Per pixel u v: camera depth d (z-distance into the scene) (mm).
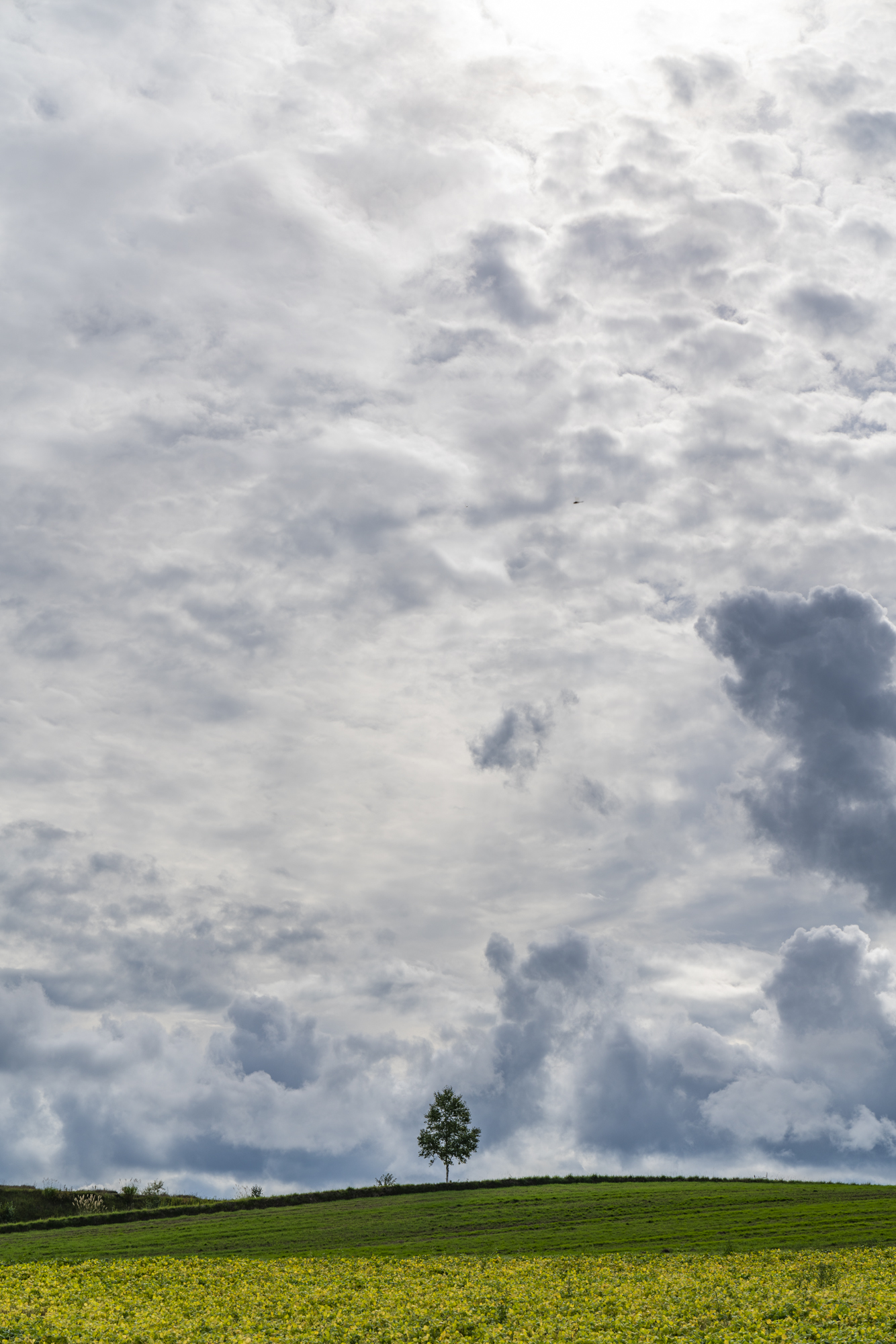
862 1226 61281
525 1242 63531
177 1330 32219
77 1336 31125
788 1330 30078
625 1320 32938
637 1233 64750
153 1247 67312
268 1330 32531
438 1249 62000
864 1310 32844
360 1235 69812
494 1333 31219
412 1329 32250
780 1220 66188
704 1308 35125
